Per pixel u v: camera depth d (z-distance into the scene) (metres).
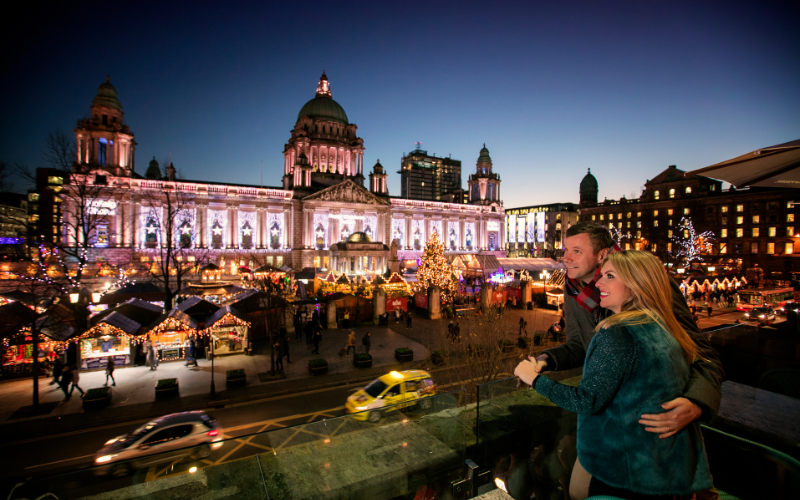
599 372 2.45
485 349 20.12
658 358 2.35
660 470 2.36
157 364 28.11
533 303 51.41
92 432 18.59
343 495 4.13
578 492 3.14
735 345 6.95
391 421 4.69
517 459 4.39
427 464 4.39
